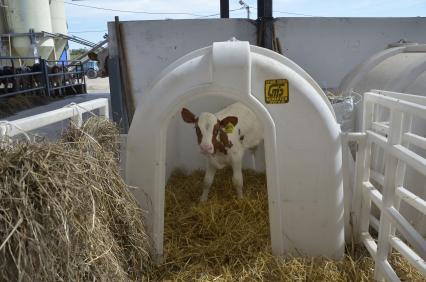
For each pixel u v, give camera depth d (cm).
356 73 375
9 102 1090
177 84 243
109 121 273
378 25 442
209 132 318
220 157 343
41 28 1978
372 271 249
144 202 258
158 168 251
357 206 287
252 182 393
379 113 289
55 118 226
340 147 246
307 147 241
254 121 386
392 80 312
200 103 420
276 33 434
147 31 430
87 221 174
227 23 433
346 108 322
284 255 260
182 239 288
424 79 299
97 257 176
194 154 432
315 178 245
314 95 238
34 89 1258
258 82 237
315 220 253
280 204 251
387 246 238
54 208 155
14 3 1905
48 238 155
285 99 238
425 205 205
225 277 242
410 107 205
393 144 228
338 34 441
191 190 380
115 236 216
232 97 240
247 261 257
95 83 2272
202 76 239
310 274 241
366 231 286
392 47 398
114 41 433
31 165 159
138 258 233
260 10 460
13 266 152
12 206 149
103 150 223
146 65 440
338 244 259
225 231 294
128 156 257
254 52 247
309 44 441
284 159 244
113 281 191
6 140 170
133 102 448
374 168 298
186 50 437
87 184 179
